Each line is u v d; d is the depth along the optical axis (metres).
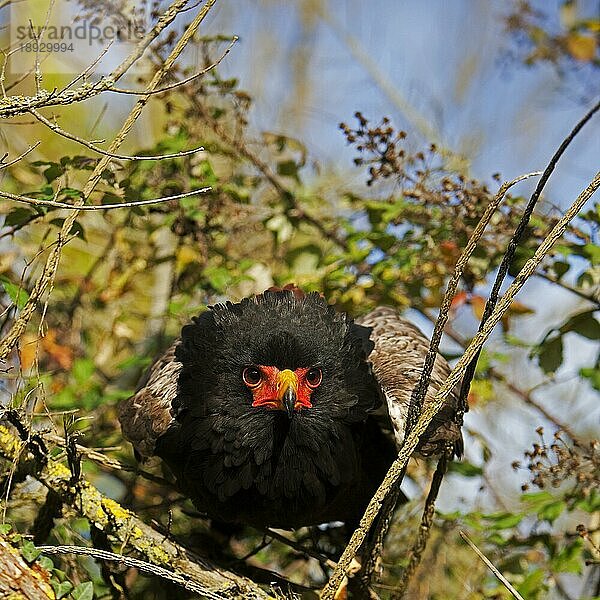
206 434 6.38
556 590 8.26
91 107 10.29
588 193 5.15
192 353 6.50
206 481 6.45
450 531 8.19
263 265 8.84
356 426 6.59
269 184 9.02
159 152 7.99
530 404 8.74
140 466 7.64
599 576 7.76
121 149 10.07
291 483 6.43
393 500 5.80
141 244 9.02
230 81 8.19
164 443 6.55
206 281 8.44
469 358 5.30
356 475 6.60
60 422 7.52
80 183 8.85
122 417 6.87
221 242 9.02
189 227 8.29
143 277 10.53
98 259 8.88
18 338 6.25
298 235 10.01
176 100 9.16
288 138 8.62
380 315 7.82
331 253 9.23
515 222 7.65
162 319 9.25
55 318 8.88
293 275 8.62
